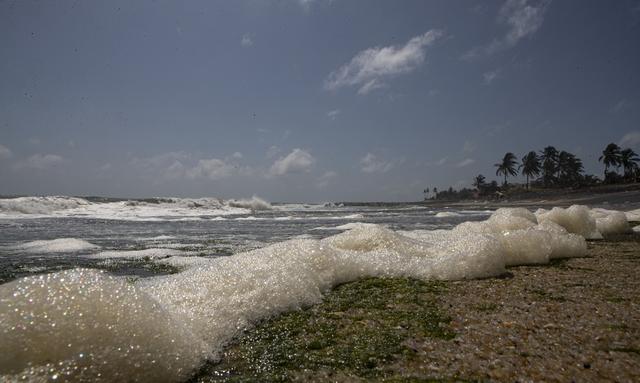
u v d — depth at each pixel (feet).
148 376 5.48
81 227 40.60
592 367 6.08
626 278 12.21
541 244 14.88
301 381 5.79
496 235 15.28
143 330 5.64
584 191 199.52
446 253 13.62
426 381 5.70
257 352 6.87
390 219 58.70
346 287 11.19
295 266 10.57
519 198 199.52
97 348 5.17
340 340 7.36
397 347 6.97
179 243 25.35
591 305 9.27
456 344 7.06
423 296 10.23
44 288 5.41
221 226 44.09
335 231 36.29
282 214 83.92
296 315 8.82
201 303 8.09
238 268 9.95
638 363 6.19
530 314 8.64
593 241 21.97
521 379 5.73
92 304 5.46
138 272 15.06
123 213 71.67
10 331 4.92
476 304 9.48
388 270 12.59
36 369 4.81
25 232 33.50
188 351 6.15
